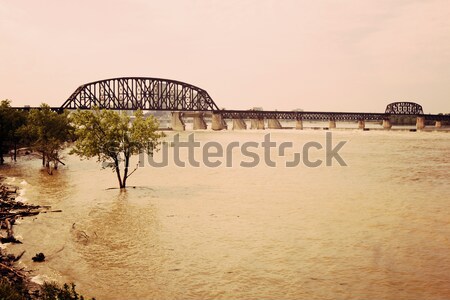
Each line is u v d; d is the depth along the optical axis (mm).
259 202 33219
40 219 26203
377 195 36688
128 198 34406
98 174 50281
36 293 14352
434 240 22359
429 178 48125
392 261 19109
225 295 15484
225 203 32656
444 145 107688
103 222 25938
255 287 16219
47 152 54281
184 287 16156
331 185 42812
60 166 57906
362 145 108500
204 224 25750
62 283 16203
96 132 37438
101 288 15938
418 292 15758
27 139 59375
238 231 24250
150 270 17891
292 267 18359
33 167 55094
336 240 22469
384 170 56281
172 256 19688
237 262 18969
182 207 30953
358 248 21047
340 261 19141
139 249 20703
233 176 50094
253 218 27547
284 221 26688
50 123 56062
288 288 16109
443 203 32812
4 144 60812
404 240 22391
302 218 27531
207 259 19297
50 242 21391
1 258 18047
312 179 47594
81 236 22328
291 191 38969
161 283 16547
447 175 50750
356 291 15867
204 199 34406
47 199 33219
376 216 28203
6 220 24406
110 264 18516
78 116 37031
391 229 24719
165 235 23234
